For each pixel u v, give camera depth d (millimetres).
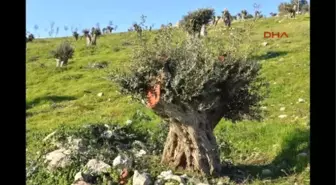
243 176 7316
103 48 37656
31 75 27812
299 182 6715
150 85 7094
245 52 7797
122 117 13562
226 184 6738
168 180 6566
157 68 7070
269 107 13547
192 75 6895
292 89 15555
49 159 7652
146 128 11023
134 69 7203
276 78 17531
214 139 7352
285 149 8492
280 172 7340
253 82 8188
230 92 7551
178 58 7129
